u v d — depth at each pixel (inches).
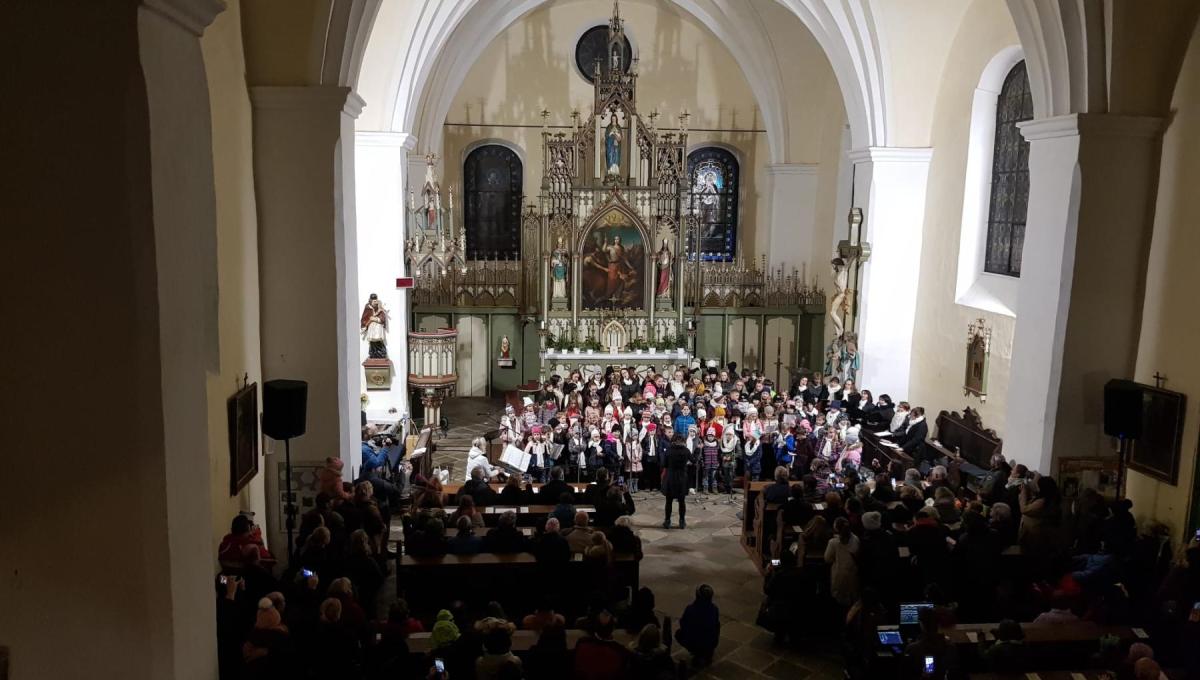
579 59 1011.9
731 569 492.7
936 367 717.9
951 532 405.4
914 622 327.6
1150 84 450.3
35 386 199.2
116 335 200.4
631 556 398.3
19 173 193.2
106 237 197.8
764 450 642.2
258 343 429.7
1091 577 346.0
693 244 1023.6
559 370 906.1
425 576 376.5
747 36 930.7
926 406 737.0
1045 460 482.3
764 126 1029.8
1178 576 335.0
